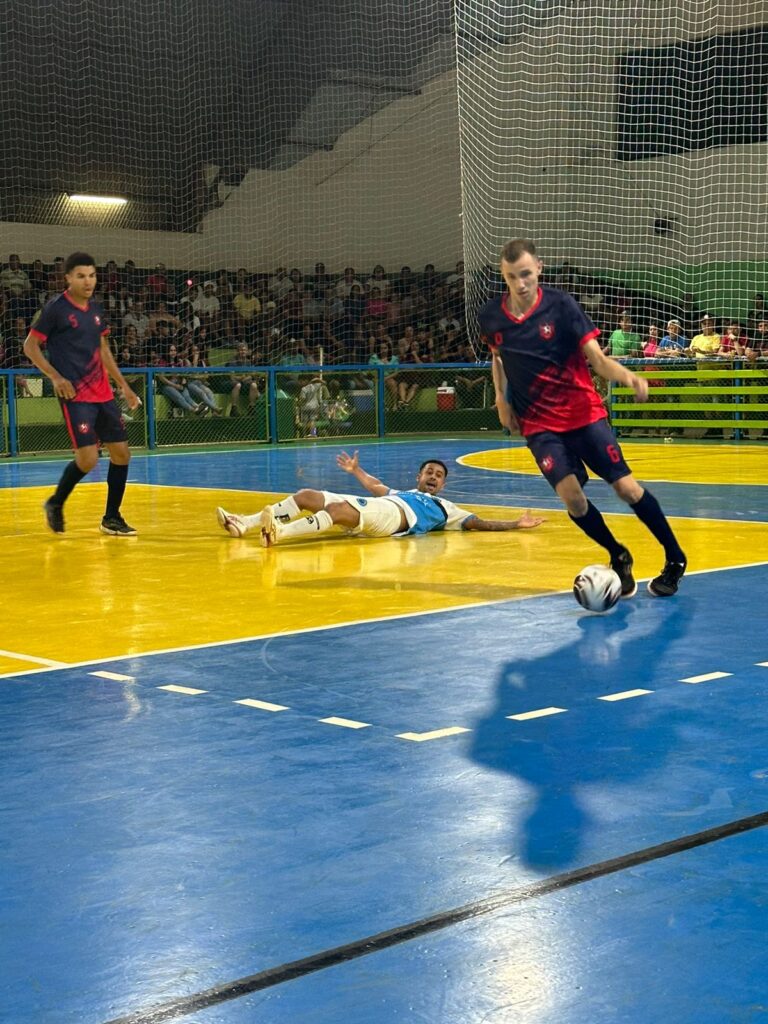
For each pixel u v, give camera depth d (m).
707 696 4.25
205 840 2.99
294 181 24.81
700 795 3.24
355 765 3.55
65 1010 2.20
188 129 24.08
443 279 24.05
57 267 22.56
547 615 5.74
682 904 2.57
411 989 2.25
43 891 2.71
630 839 2.94
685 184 21.39
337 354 24.05
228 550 8.05
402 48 23.89
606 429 6.05
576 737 3.79
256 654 5.01
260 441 20.38
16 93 22.42
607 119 21.84
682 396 19.41
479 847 2.91
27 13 22.30
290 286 24.41
